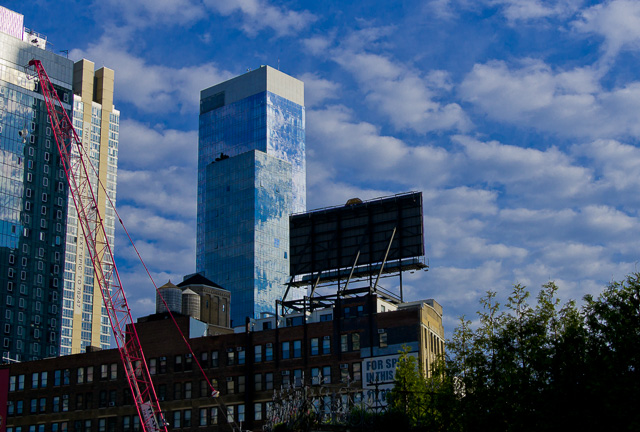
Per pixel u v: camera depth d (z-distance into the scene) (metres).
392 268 145.50
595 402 75.88
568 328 80.31
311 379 137.12
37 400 159.50
